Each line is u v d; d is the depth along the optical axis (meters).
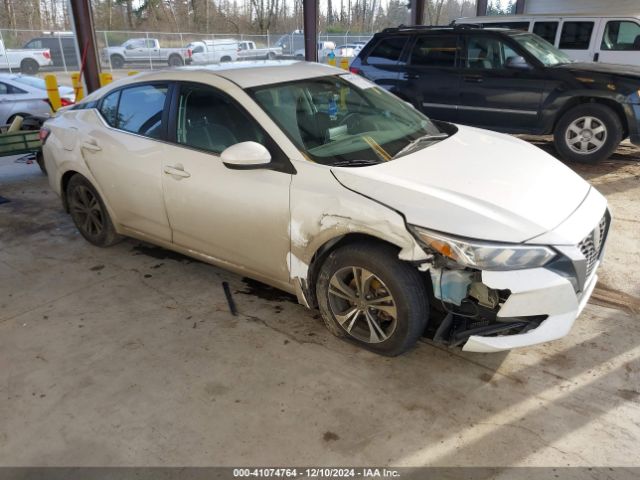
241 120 3.18
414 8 13.35
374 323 2.85
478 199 2.62
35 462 2.29
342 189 2.75
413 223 2.52
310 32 10.68
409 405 2.56
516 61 6.79
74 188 4.37
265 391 2.68
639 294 3.51
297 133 3.09
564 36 9.98
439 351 2.96
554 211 2.65
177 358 2.97
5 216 5.39
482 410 2.51
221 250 3.42
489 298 2.53
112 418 2.53
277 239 3.04
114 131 3.90
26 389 2.76
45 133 4.50
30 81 10.66
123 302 3.60
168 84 3.60
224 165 3.09
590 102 6.42
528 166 3.11
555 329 2.51
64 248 4.54
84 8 8.66
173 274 3.99
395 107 3.87
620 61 9.57
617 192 5.48
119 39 24.78
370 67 8.02
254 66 3.70
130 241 4.64
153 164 3.58
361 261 2.73
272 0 34.16
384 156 3.08
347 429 2.42
